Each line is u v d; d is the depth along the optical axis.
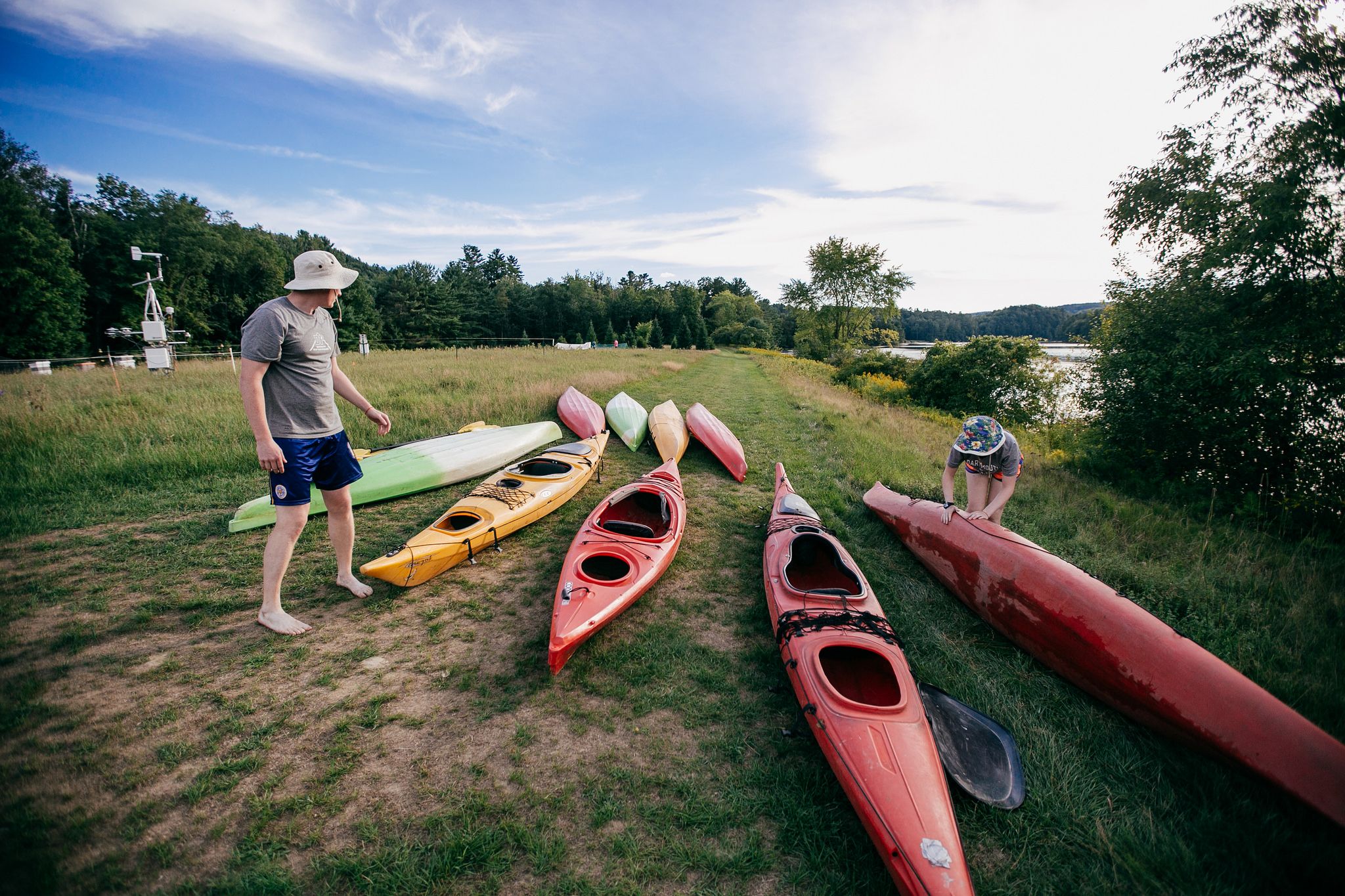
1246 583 5.03
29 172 34.12
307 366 3.40
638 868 2.31
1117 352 9.06
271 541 3.52
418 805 2.54
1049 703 3.50
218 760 2.70
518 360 21.58
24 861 2.14
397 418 9.02
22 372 18.12
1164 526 6.50
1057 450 11.47
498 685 3.35
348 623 3.87
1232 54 7.45
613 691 3.36
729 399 14.92
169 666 3.31
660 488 5.61
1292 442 7.57
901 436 11.00
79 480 5.88
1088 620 3.54
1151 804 2.78
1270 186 7.34
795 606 3.79
